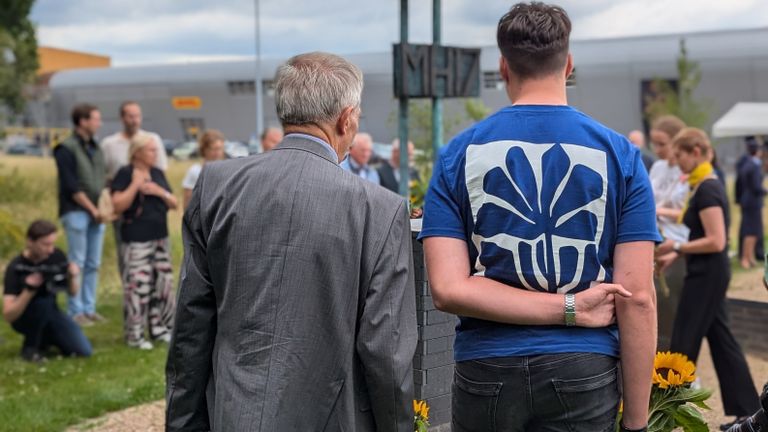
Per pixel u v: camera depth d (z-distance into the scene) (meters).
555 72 2.23
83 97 46.12
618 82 27.67
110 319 8.19
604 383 2.15
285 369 2.11
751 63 27.30
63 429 4.84
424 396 3.42
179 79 40.22
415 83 5.74
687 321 4.80
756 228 11.12
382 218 2.21
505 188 2.16
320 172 2.21
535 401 2.14
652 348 2.14
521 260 2.15
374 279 2.18
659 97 22.30
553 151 2.15
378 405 2.19
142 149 6.84
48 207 14.95
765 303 5.51
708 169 4.86
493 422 2.20
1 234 9.86
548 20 2.21
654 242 2.16
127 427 4.87
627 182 2.16
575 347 2.12
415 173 8.36
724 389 4.77
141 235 6.93
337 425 2.16
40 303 6.57
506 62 2.28
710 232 4.73
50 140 46.00
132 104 7.80
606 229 2.15
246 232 2.17
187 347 2.28
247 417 2.09
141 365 6.37
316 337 2.13
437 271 2.21
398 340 2.16
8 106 30.61
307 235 2.14
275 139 7.84
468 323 2.27
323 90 2.27
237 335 2.16
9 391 5.65
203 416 2.33
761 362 5.53
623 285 2.13
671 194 6.27
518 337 2.15
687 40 27.80
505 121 2.21
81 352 6.65
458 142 2.28
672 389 2.94
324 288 2.14
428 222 2.27
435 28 5.87
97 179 7.69
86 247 7.91
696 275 4.80
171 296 7.11
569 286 2.14
